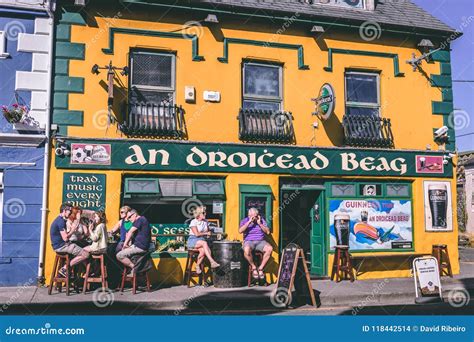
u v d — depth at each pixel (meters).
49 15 10.42
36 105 10.23
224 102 11.25
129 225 9.69
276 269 11.08
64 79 10.38
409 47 12.62
